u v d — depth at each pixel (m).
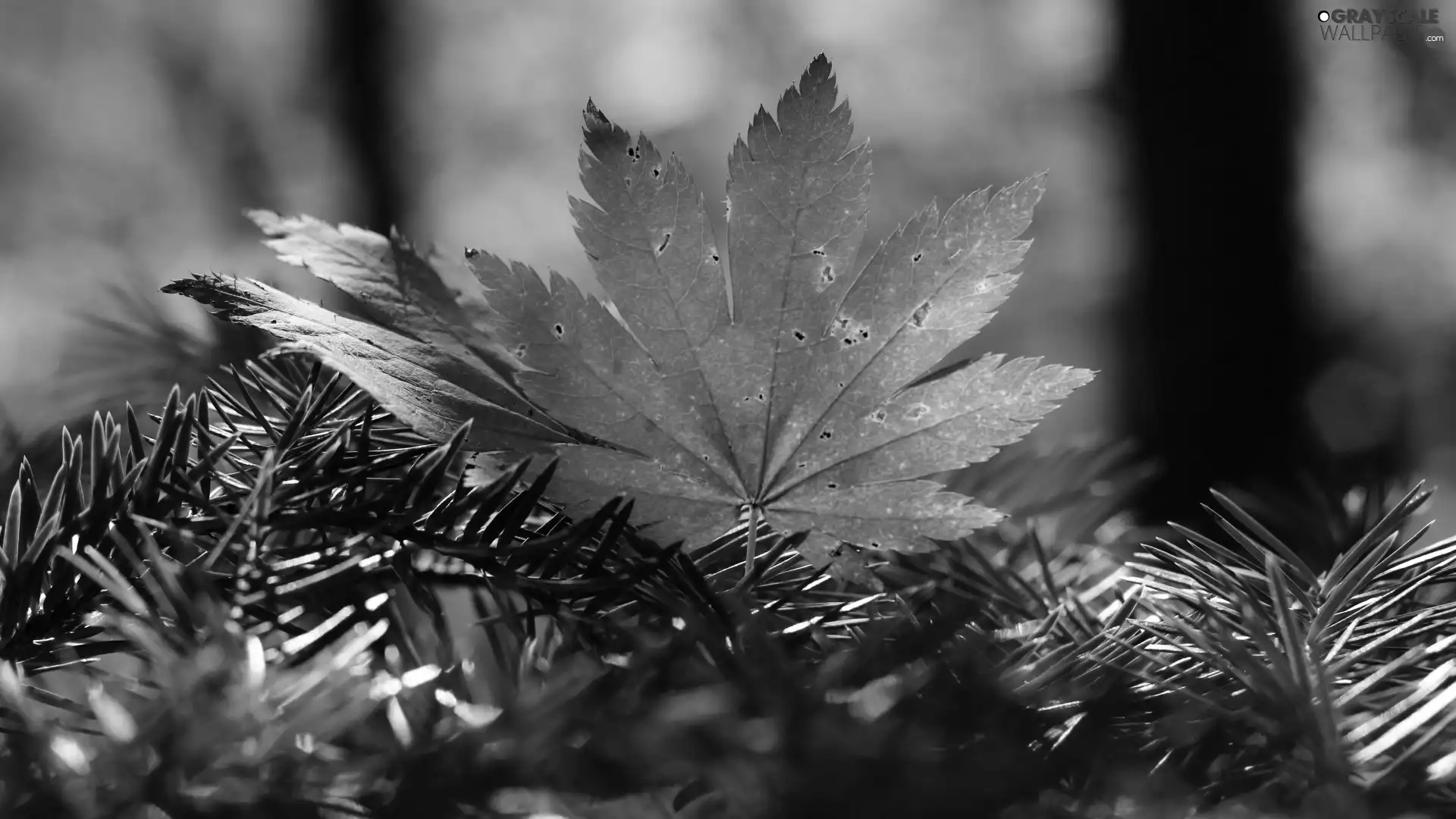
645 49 5.07
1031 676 0.51
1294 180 2.71
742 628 0.51
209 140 4.53
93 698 0.48
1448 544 0.53
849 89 4.50
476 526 0.52
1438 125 2.96
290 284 0.62
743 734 0.48
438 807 0.48
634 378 0.54
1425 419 2.47
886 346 0.54
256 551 0.51
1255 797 0.49
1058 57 3.95
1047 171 0.54
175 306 0.63
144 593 0.52
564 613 0.51
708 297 0.54
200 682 0.48
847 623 0.53
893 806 0.48
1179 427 2.63
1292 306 2.68
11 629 0.52
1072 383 0.54
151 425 0.62
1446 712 0.50
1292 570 0.54
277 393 0.56
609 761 0.48
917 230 0.54
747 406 0.54
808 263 0.54
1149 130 2.71
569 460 0.54
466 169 5.14
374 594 0.52
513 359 0.55
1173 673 0.52
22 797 0.48
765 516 0.54
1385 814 0.49
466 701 0.51
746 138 0.54
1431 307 2.98
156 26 4.77
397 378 0.53
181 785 0.48
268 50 4.76
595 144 0.54
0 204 4.30
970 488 0.63
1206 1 2.66
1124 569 0.57
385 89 4.32
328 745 0.49
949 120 4.31
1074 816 0.49
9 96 4.74
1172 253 2.68
